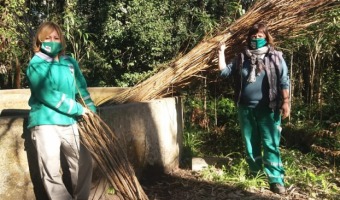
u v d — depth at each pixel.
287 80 4.48
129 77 10.32
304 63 7.67
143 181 4.82
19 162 3.65
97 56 10.27
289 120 7.00
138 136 4.71
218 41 5.34
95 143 3.69
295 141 6.57
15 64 10.76
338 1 5.37
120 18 10.70
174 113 5.52
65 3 10.90
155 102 5.07
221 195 4.53
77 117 3.68
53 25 3.49
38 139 3.44
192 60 5.47
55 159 3.45
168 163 5.28
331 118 6.99
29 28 5.17
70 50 8.10
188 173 5.25
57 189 3.51
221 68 4.78
